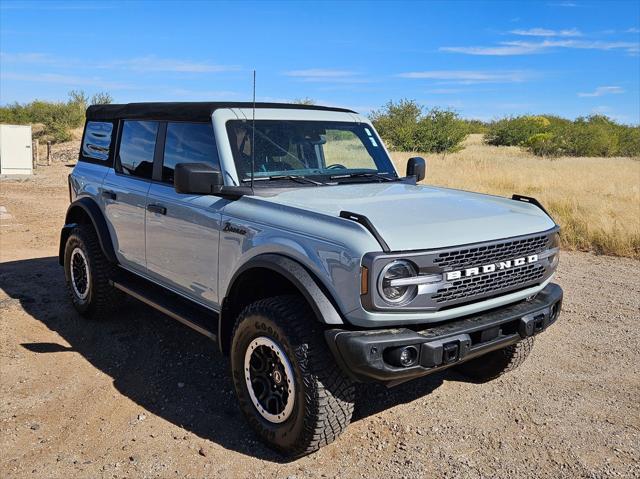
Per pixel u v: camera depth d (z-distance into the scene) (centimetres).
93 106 606
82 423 400
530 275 383
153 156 486
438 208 379
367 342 312
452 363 336
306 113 476
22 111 4388
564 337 569
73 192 610
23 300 639
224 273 400
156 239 471
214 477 342
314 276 336
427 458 364
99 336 549
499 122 5028
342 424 343
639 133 4172
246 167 416
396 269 315
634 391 457
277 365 355
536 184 1625
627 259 908
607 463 360
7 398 431
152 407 424
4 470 347
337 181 446
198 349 522
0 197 1409
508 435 391
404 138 3641
